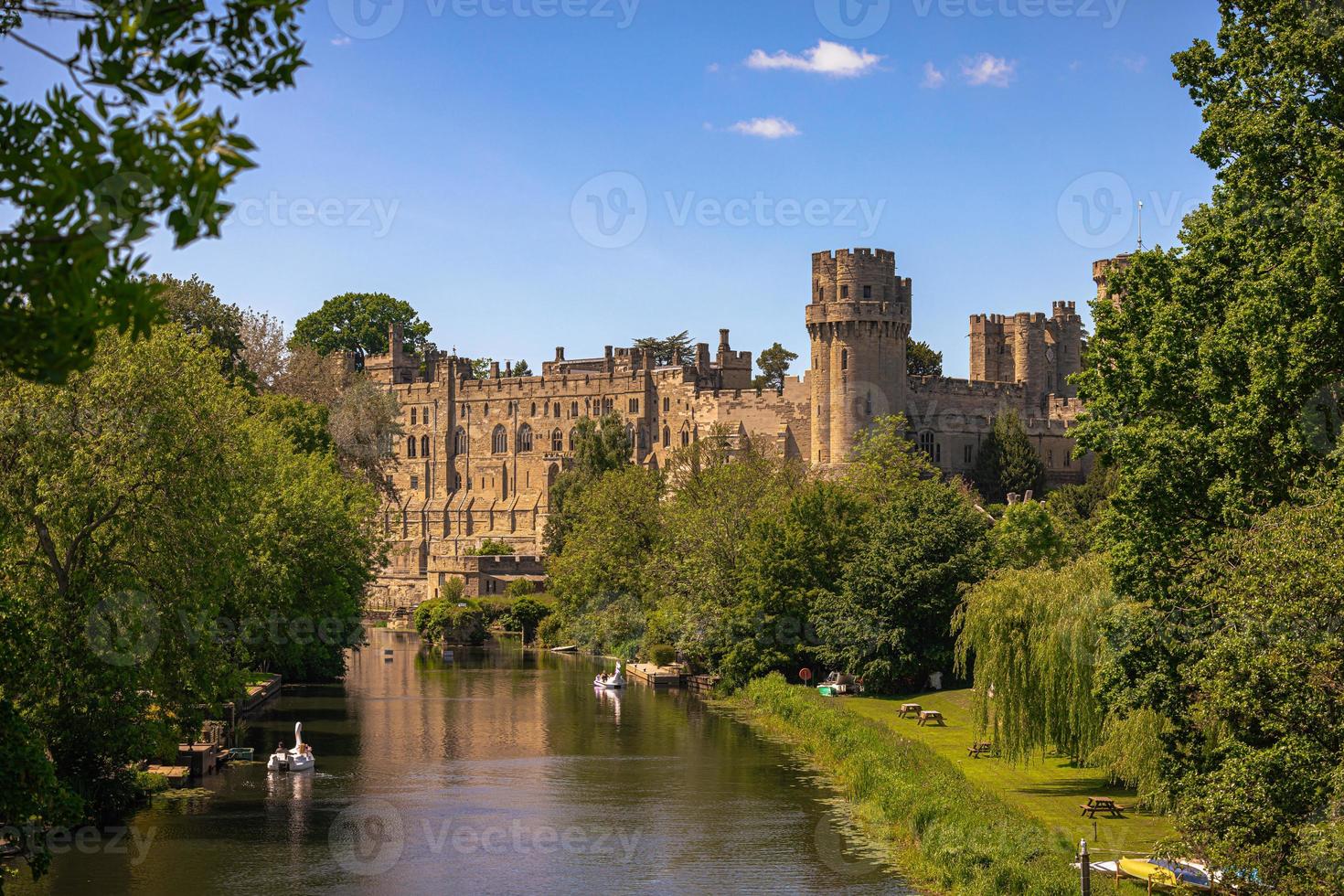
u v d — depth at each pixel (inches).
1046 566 2763.3
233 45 606.2
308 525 3508.9
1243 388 1705.2
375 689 4045.3
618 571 5157.5
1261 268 1707.7
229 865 1943.9
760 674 3860.7
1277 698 1370.6
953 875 1857.8
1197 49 1891.0
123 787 2218.3
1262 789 1334.9
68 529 1909.4
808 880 1911.9
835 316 6712.6
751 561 3949.3
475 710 3580.2
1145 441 1791.3
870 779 2394.2
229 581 2306.8
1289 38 1701.5
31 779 1224.2
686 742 3061.0
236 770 2657.5
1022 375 7731.3
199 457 2027.6
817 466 6796.3
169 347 2075.5
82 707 1894.7
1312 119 1695.4
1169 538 1781.5
